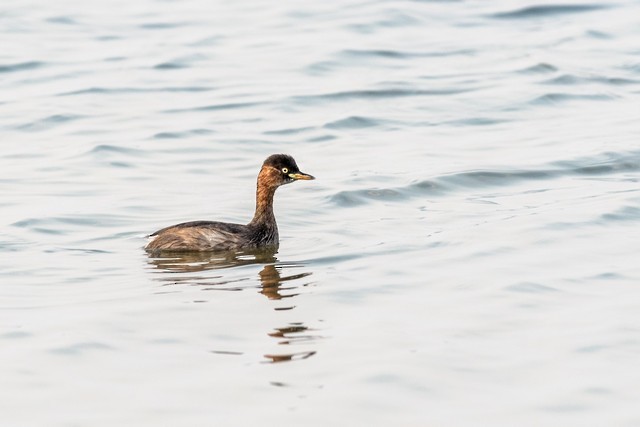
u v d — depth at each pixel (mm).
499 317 13648
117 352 12781
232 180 20828
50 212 18578
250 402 11531
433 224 17766
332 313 13938
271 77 28266
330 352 12711
